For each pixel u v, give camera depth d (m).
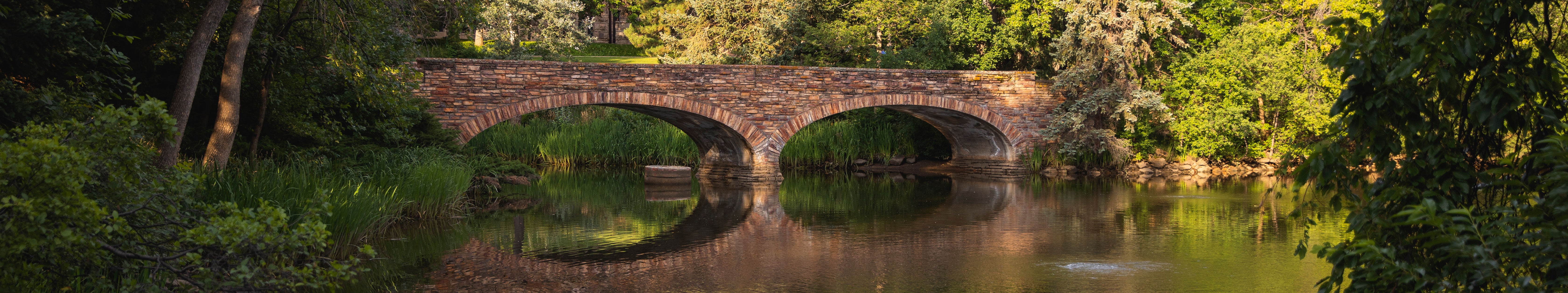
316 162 15.19
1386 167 4.32
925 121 33.06
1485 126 4.24
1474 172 4.15
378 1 15.91
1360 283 4.26
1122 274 10.53
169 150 10.32
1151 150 31.94
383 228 13.44
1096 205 19.20
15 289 5.08
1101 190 23.75
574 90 23.55
